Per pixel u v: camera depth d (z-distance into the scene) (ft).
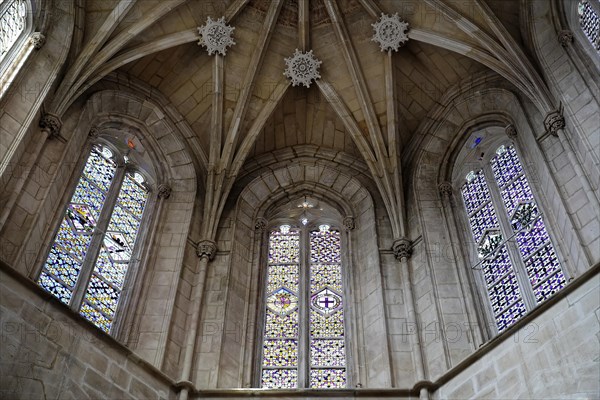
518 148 64.64
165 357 55.67
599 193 52.95
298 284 66.13
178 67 72.64
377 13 72.59
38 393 45.03
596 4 60.49
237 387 56.49
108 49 65.41
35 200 54.54
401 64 73.92
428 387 52.54
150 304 59.16
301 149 76.43
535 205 60.54
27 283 47.67
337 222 71.97
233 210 69.46
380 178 70.74
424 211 66.80
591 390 43.68
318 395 53.26
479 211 65.72
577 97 58.44
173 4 68.95
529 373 47.37
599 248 50.83
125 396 49.73
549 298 48.62
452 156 70.69
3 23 56.29
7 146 53.01
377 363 57.21
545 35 64.75
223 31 71.97
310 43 74.74
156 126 70.44
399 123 73.41
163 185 67.87
